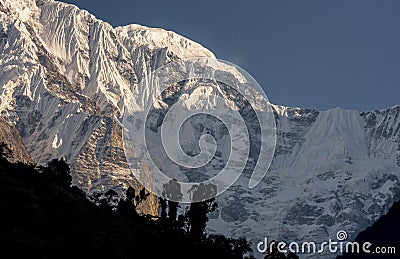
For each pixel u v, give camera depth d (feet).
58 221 457.27
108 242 448.65
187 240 522.47
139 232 515.50
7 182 479.41
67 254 420.77
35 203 462.19
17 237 415.23
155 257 493.36
